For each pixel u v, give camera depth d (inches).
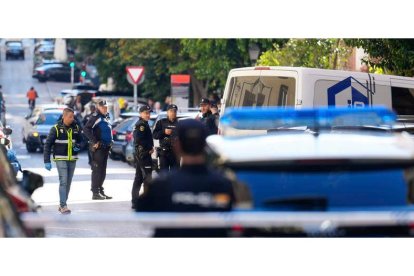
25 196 808.3
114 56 5649.6
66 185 1672.0
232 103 1752.0
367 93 1777.8
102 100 1907.0
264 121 661.3
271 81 1691.7
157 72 4943.4
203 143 610.9
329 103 1697.8
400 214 540.1
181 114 2571.4
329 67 2876.5
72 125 1675.7
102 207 1771.7
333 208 617.3
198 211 598.2
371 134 712.4
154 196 602.2
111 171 2714.1
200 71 4133.9
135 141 1765.5
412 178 622.2
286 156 613.9
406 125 1395.2
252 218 530.3
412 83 1873.8
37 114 4003.4
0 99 5649.6
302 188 619.5
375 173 619.8
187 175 605.9
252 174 624.7
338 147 637.9
